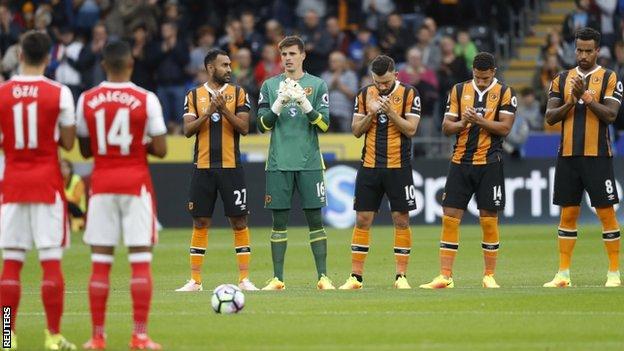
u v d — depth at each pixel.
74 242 79.69
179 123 97.75
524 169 87.50
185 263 65.44
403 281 51.62
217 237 80.88
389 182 51.62
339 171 88.81
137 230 36.22
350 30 103.25
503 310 42.94
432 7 105.25
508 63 108.12
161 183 90.12
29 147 36.44
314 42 96.94
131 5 101.69
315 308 43.78
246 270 52.62
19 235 36.66
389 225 89.12
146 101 36.41
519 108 93.69
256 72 95.69
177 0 107.50
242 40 99.19
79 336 38.62
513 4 111.12
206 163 52.34
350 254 69.12
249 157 90.19
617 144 89.69
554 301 45.12
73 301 47.53
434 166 87.94
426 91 91.56
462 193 51.53
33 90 36.50
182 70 98.38
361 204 51.97
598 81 50.97
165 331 38.69
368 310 43.16
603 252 67.00
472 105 51.38
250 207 88.31
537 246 71.19
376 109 51.03
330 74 94.44
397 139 51.53
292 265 63.91
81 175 91.88
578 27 96.38
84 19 105.19
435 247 71.56
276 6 104.31
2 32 103.44
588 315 41.66
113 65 36.53
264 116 51.81
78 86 97.31
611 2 97.25
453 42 95.69
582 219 87.31
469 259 64.88
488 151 51.22
